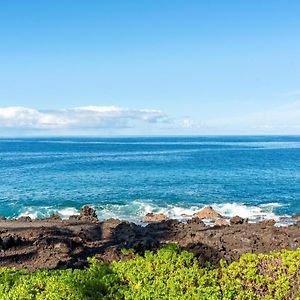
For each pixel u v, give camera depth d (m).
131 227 22.12
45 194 42.28
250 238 17.03
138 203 37.03
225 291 10.09
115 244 17.86
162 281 10.52
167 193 42.44
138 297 9.84
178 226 22.92
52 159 93.81
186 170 65.94
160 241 18.14
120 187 46.84
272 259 11.35
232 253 14.59
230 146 173.88
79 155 110.44
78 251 16.44
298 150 134.50
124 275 10.86
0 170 66.81
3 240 16.89
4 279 10.76
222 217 30.59
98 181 52.09
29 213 33.91
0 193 43.06
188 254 11.80
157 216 31.05
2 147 171.00
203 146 174.62
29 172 63.31
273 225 23.84
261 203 37.44
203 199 39.16
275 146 173.88
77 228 22.41
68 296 9.77
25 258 15.53
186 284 10.45
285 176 58.19
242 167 71.44
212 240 16.80
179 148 154.12
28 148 160.50
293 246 15.88
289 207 35.66
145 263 11.38
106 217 31.86
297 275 10.59
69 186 47.78
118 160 89.00
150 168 69.31
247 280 10.62
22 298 9.73
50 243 17.02
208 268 11.31
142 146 178.00
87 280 10.47
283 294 10.19
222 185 48.50
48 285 10.23
